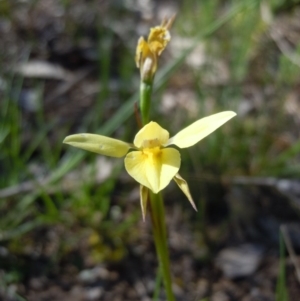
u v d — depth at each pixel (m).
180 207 0.16
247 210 0.15
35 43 0.21
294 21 0.23
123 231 0.15
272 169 0.16
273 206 0.16
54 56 0.21
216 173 0.16
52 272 0.14
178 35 0.23
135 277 0.14
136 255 0.14
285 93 0.19
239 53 0.20
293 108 0.19
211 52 0.21
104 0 0.25
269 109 0.19
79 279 0.14
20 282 0.13
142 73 0.08
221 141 0.16
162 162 0.08
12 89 0.19
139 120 0.08
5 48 0.21
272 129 0.18
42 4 0.23
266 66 0.21
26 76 0.20
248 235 0.15
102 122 0.18
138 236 0.15
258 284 0.14
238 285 0.14
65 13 0.23
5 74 0.17
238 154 0.17
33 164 0.16
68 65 0.21
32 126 0.18
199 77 0.18
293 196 0.16
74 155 0.15
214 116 0.08
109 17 0.23
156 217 0.08
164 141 0.08
